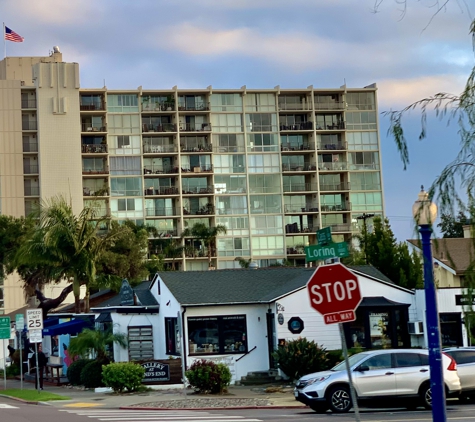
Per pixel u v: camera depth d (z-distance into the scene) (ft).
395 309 120.98
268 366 120.57
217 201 344.08
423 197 42.32
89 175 331.77
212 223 343.05
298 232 348.79
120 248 209.56
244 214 345.72
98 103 337.52
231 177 346.13
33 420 73.77
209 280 128.57
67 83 328.08
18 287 310.65
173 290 122.21
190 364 116.16
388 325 120.67
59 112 325.21
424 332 119.65
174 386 111.96
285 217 350.64
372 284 122.31
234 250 342.23
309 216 355.15
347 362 38.47
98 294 175.63
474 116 39.42
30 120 327.06
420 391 77.87
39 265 172.96
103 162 337.72
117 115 338.54
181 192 339.36
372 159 358.64
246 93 350.43
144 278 219.41
